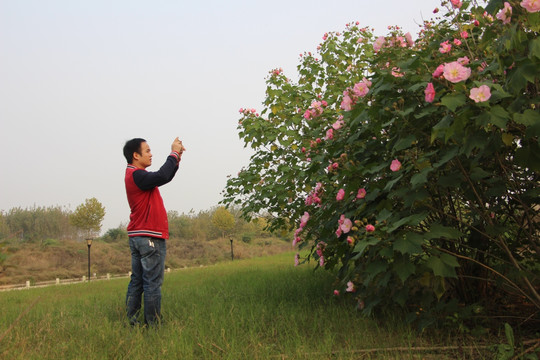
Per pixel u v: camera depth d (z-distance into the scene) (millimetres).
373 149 3561
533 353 2686
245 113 6883
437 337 3305
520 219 3420
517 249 3625
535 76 2455
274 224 6863
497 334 3289
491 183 3119
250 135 6566
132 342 3400
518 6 2451
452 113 2613
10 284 20719
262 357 2979
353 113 3320
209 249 38125
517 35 2389
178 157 4469
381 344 3209
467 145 2598
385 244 2873
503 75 2791
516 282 3393
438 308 3330
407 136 3014
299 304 4750
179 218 51906
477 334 3248
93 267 30031
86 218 41625
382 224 2906
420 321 3428
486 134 2607
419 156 3027
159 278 4344
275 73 7078
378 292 3580
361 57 6941
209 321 4082
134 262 4473
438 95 2820
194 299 5672
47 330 4000
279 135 6406
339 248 3811
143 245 4270
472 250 3631
